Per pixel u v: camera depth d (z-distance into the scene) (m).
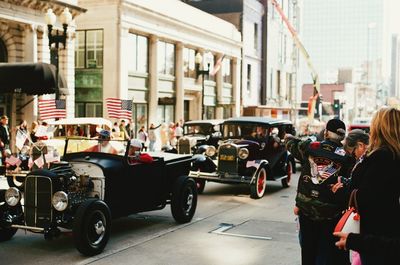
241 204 13.15
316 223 5.57
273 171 15.35
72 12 26.45
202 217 11.33
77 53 31.39
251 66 51.81
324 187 5.46
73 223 7.89
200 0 50.75
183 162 10.97
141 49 33.09
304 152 5.70
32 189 8.05
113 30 30.34
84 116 31.44
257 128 15.38
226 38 44.41
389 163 3.34
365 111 122.00
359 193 3.39
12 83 15.32
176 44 37.12
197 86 40.44
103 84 30.73
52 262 7.70
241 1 49.03
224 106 45.22
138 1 31.86
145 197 9.91
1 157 16.30
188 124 20.33
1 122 17.62
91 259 7.88
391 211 3.32
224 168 14.20
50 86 15.50
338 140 5.63
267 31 54.56
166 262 7.77
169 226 10.35
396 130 3.41
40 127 15.91
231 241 9.12
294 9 65.06
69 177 8.31
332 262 5.51
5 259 7.86
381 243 3.09
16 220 8.52
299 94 70.25
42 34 24.78
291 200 13.88
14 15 23.20
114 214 9.05
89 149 9.59
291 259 7.96
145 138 26.34
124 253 8.26
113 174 8.86
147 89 33.72
